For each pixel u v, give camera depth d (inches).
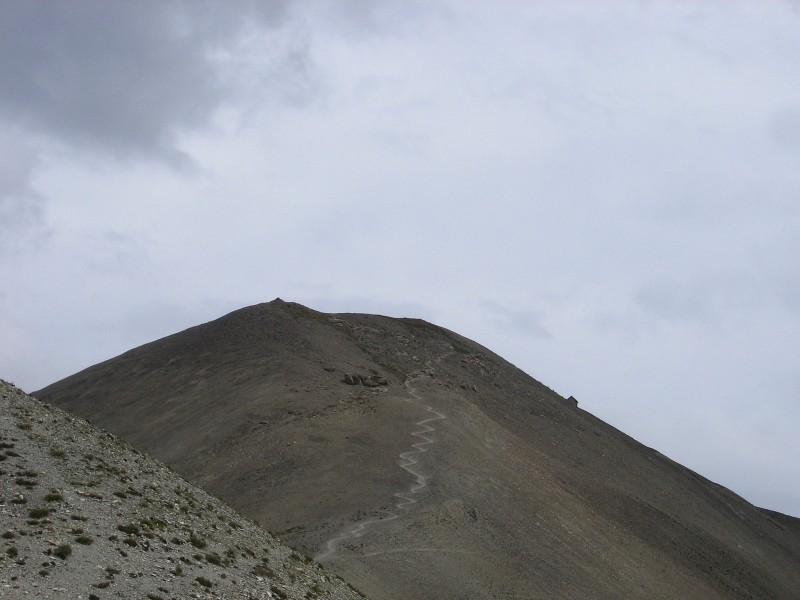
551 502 3388.3
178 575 1117.7
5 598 912.3
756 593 4148.6
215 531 1366.9
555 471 4146.2
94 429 1541.6
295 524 2480.3
